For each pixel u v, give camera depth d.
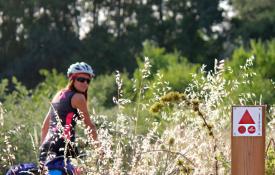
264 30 72.25
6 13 72.31
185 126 9.59
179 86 15.13
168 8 74.19
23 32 71.69
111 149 9.47
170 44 72.25
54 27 72.06
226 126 9.34
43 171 8.96
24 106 16.17
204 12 72.62
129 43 71.19
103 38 72.00
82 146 9.19
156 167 9.11
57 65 69.19
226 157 8.98
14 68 68.81
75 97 9.28
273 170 8.70
